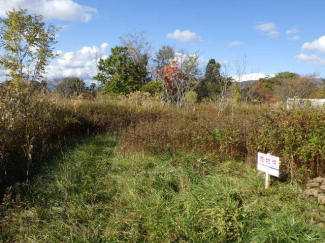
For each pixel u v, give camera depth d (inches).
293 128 175.6
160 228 119.6
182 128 258.7
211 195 143.3
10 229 120.1
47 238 114.5
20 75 315.0
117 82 676.1
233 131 217.8
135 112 400.8
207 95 826.2
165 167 197.0
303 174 167.8
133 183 163.0
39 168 190.1
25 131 210.7
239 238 109.0
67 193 149.9
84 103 409.4
